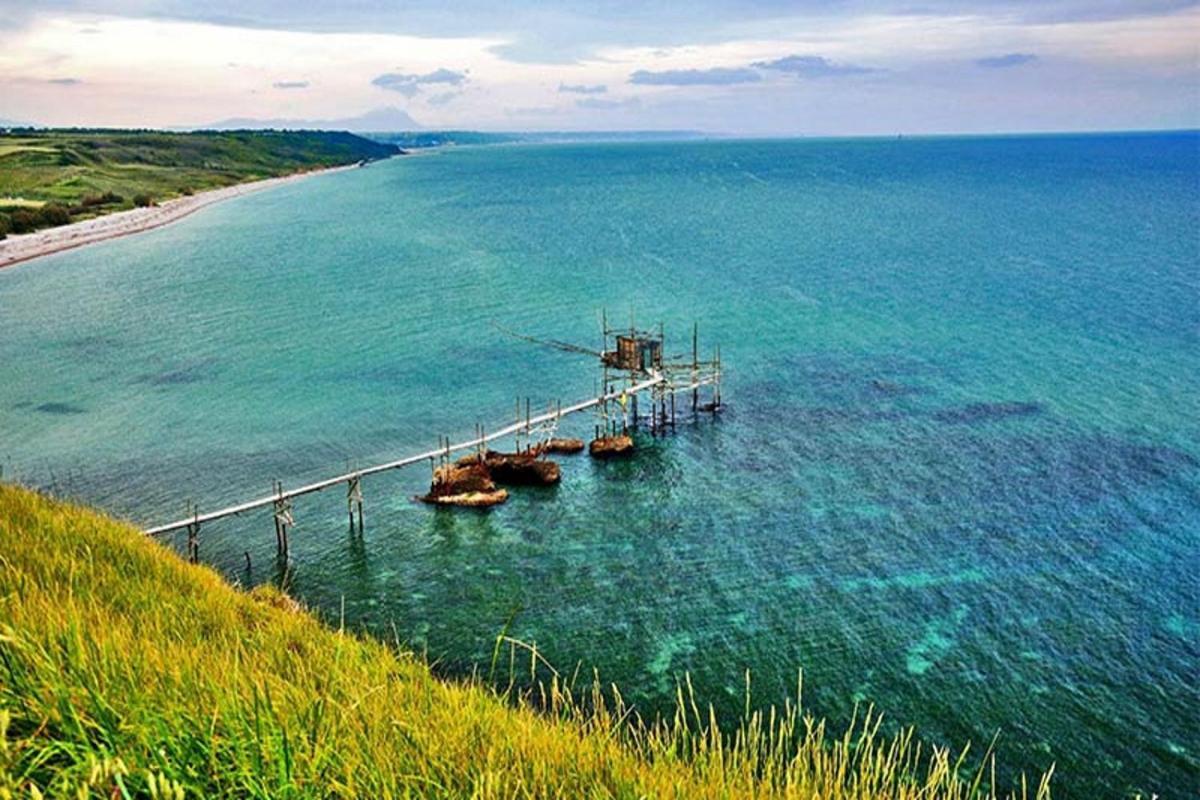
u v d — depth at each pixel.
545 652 32.34
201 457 51.81
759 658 31.62
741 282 100.00
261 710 7.99
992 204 179.38
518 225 156.75
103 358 72.44
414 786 7.53
